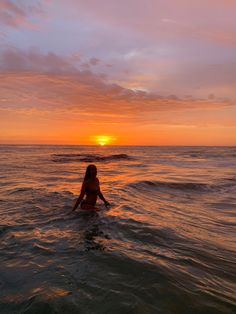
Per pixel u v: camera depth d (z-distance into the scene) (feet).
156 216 18.80
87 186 19.92
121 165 75.97
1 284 9.06
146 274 9.79
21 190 27.84
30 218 17.49
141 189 30.58
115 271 10.03
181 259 11.32
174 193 29.40
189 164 80.84
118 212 19.38
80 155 118.73
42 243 13.05
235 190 32.27
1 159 88.69
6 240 13.46
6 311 7.50
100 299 8.11
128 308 7.64
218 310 7.63
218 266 10.76
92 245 12.82
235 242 13.98
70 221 16.92
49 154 128.98
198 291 8.66
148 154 152.35
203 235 14.94
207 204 24.13
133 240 13.65
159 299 8.14
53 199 23.35
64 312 7.44
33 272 9.95
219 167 69.67
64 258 11.27
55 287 8.82
